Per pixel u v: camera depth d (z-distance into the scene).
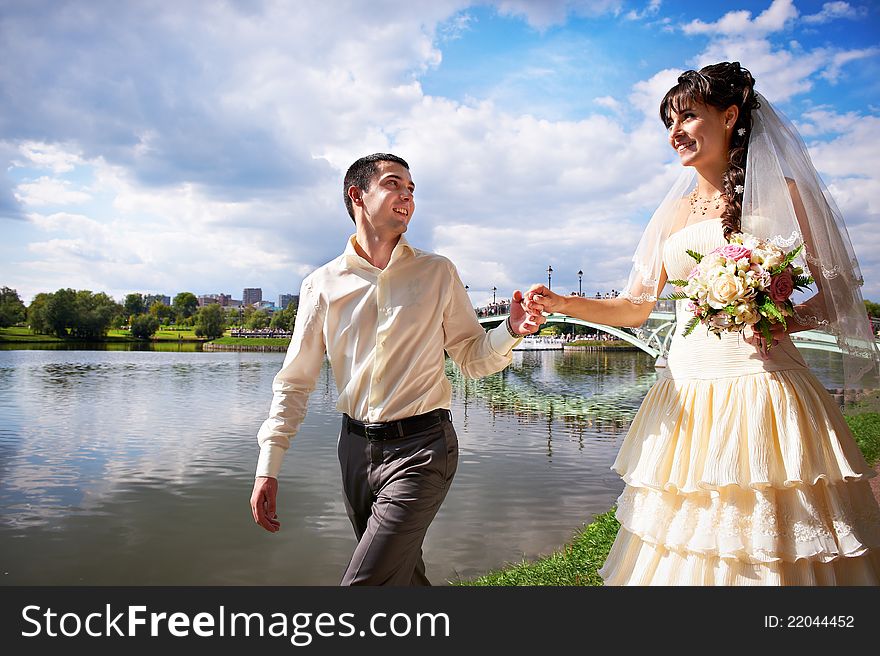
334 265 2.88
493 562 7.02
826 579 2.01
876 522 2.09
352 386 2.73
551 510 9.70
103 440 18.80
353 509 2.80
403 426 2.62
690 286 2.20
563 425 21.44
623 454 2.47
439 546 7.69
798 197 2.22
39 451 16.98
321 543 9.11
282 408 2.82
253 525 10.16
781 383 2.16
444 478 2.63
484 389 35.81
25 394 31.55
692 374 2.30
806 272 2.16
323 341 2.87
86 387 35.22
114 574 8.06
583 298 2.57
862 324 2.18
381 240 2.84
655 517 2.21
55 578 7.91
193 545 9.18
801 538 2.00
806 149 2.29
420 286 2.72
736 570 2.06
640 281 2.56
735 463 2.08
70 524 10.40
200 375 44.28
